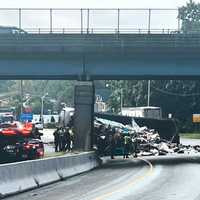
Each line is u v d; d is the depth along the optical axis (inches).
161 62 3565.5
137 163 3260.3
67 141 3973.9
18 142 2938.0
